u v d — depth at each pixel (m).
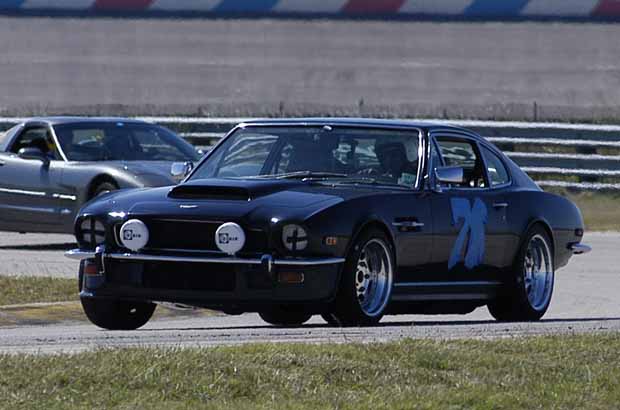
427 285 38.50
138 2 109.62
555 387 26.88
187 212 35.50
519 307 41.72
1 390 24.23
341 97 104.94
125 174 62.78
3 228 67.44
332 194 36.59
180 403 24.05
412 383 26.42
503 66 106.94
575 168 90.94
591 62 106.62
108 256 36.25
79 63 109.19
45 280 49.56
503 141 93.88
